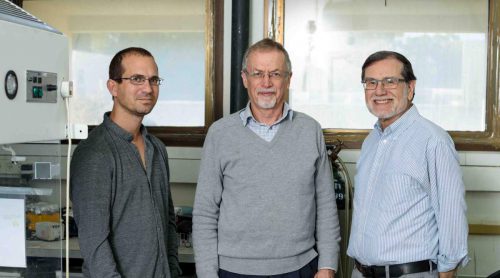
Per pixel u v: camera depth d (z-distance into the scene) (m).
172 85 3.46
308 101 3.39
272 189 2.17
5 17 1.38
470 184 3.25
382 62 2.19
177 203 3.43
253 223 2.16
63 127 1.62
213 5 3.37
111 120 2.05
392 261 2.10
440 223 2.08
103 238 1.89
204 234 2.23
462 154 3.24
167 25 3.45
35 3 3.54
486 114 3.27
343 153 3.30
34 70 1.47
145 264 2.01
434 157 2.08
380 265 2.13
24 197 1.62
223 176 2.24
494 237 3.28
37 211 1.65
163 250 2.07
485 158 3.23
